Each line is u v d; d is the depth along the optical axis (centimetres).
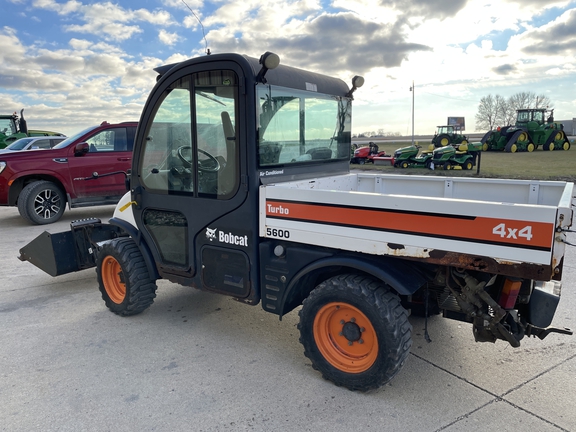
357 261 274
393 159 2070
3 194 838
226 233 330
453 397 283
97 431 254
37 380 309
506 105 6203
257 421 261
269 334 382
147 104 361
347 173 429
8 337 380
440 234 246
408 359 332
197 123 330
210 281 350
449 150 1777
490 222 231
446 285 282
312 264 290
